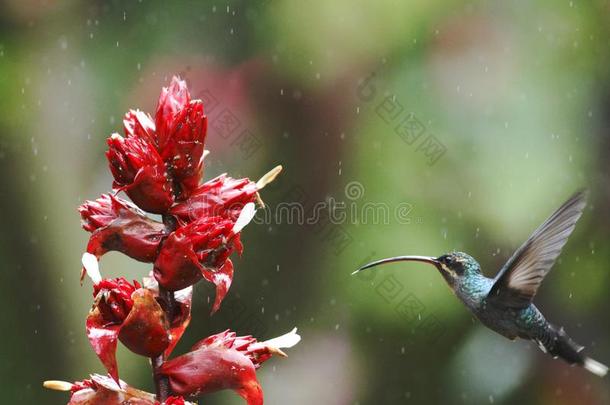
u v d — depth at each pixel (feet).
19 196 35.22
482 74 33.94
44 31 34.73
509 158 33.60
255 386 14.39
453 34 34.04
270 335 35.91
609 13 34.96
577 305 36.63
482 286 24.48
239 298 36.14
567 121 34.09
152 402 14.10
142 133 14.93
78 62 34.71
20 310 35.86
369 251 34.01
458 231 33.22
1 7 34.27
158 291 14.75
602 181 34.24
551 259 23.52
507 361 36.04
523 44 34.40
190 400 16.42
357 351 35.99
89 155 34.96
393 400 35.78
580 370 36.37
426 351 35.76
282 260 35.86
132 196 14.56
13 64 34.58
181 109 14.80
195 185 14.99
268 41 34.19
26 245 35.68
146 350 14.11
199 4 34.63
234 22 34.45
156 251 14.56
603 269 36.17
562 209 23.26
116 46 34.60
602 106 34.40
